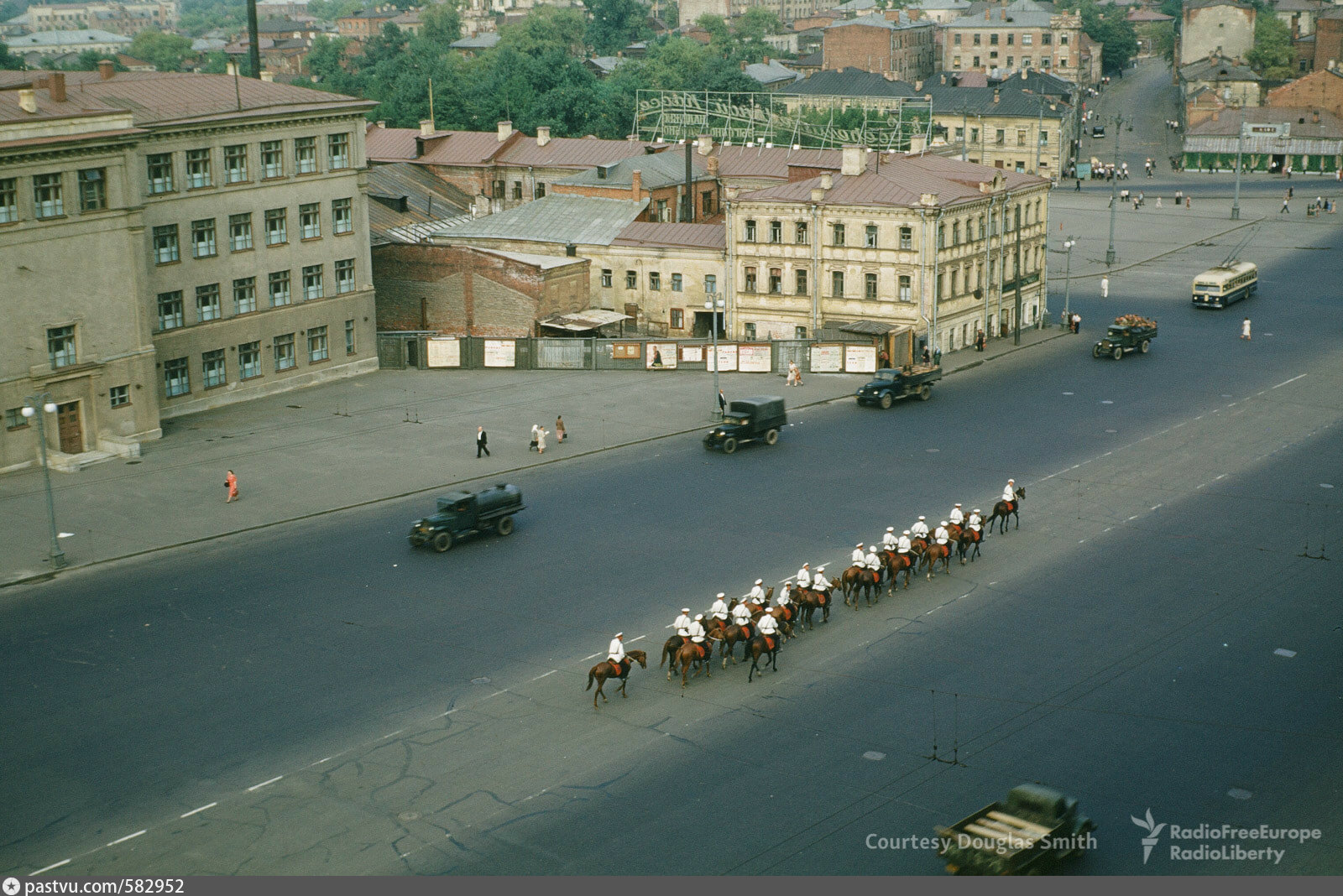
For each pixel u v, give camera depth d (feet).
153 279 262.88
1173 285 416.87
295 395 288.92
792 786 126.00
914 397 282.36
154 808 123.34
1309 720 138.82
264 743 135.54
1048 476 226.79
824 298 321.93
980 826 111.24
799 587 165.58
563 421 264.11
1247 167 652.89
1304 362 311.88
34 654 157.79
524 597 174.81
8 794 126.00
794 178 373.81
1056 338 345.72
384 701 145.18
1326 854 113.29
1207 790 124.57
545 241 357.20
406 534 200.75
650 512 209.77
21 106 228.63
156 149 260.01
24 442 232.12
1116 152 618.85
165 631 164.66
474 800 124.06
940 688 147.64
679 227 346.74
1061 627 164.55
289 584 180.55
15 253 225.35
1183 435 252.21
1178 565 185.16
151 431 252.21
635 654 146.61
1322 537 195.31
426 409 275.18
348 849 115.85
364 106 298.35
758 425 245.65
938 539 181.47
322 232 296.71
